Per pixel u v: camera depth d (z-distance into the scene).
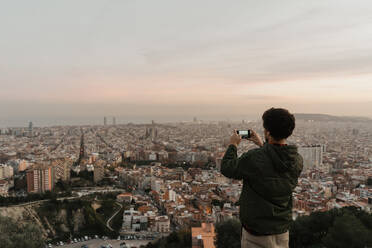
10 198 106.19
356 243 27.88
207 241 42.81
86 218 96.00
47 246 77.50
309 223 37.81
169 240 60.47
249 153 5.70
